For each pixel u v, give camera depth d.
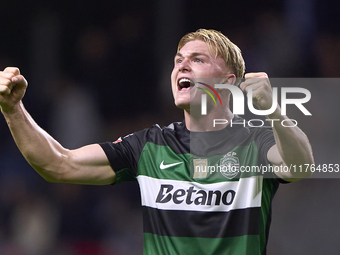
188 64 11.05
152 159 10.87
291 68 27.42
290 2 27.78
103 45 27.62
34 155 10.12
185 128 11.17
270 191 10.52
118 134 26.64
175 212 10.37
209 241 10.14
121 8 27.98
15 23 27.84
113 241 24.19
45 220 24.53
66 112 26.80
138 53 27.55
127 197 24.44
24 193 24.92
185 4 28.02
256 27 27.80
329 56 27.19
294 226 23.30
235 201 10.26
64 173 10.51
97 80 27.28
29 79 27.38
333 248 23.08
